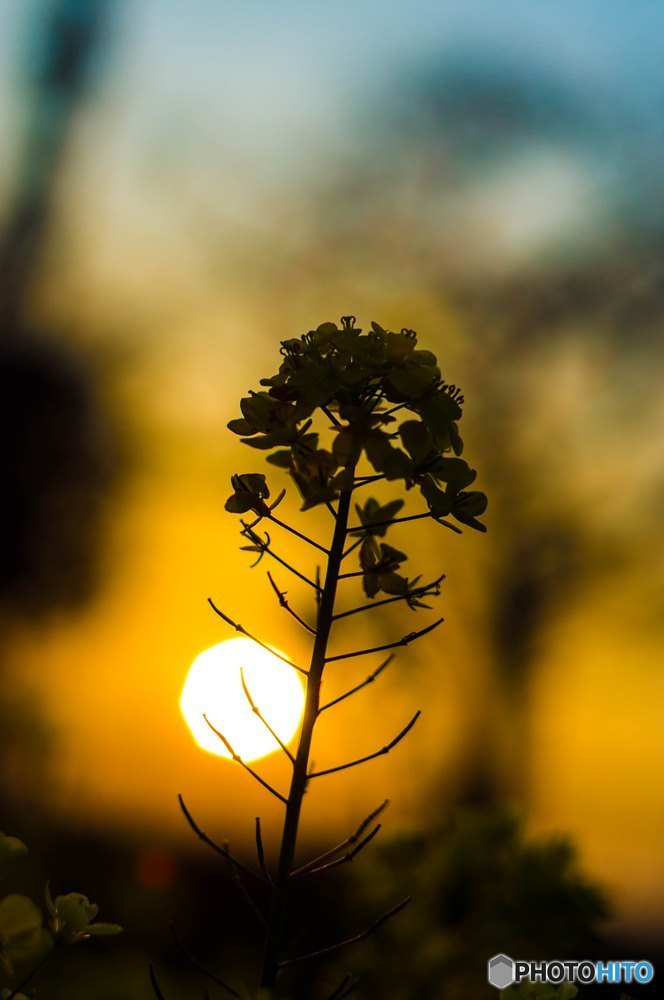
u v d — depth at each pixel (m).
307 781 1.99
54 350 14.62
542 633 16.52
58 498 14.00
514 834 4.42
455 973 4.17
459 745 16.20
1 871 1.86
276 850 11.46
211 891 10.82
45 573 13.88
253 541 2.11
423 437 2.08
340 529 2.08
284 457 2.08
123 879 10.09
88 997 5.18
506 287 17.97
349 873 4.56
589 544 16.58
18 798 11.78
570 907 4.24
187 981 6.07
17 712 12.03
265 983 1.92
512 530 16.66
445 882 4.36
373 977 4.24
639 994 3.53
